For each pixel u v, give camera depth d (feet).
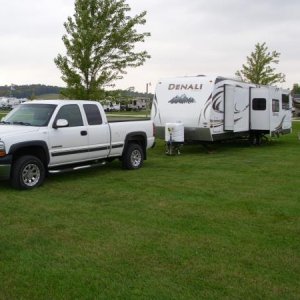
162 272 15.19
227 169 37.81
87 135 31.83
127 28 54.13
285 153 50.57
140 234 19.27
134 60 56.34
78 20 53.93
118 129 34.83
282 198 26.43
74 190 28.19
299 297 13.43
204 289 13.91
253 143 60.03
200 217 22.09
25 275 14.84
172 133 47.70
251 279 14.66
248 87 56.65
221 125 50.44
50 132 29.17
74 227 20.24
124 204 24.64
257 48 104.01
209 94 48.24
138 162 37.58
